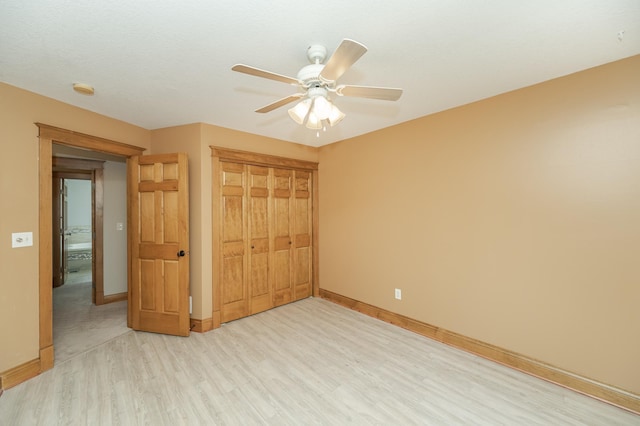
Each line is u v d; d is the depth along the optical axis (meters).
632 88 1.90
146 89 2.31
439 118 2.89
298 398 2.01
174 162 3.03
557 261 2.21
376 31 1.60
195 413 1.86
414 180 3.12
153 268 3.07
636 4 1.39
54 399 1.99
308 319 3.46
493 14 1.47
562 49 1.81
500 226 2.50
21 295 2.21
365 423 1.78
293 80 1.62
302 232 4.22
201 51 1.78
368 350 2.70
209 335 3.03
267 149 3.75
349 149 3.86
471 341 2.67
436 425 1.76
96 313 3.71
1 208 2.12
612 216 1.98
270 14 1.44
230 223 3.42
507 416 1.84
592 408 1.92
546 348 2.26
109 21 1.48
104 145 2.85
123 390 2.09
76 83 2.19
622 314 1.95
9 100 2.17
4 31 1.55
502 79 2.21
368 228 3.62
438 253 2.92
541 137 2.27
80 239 7.21
